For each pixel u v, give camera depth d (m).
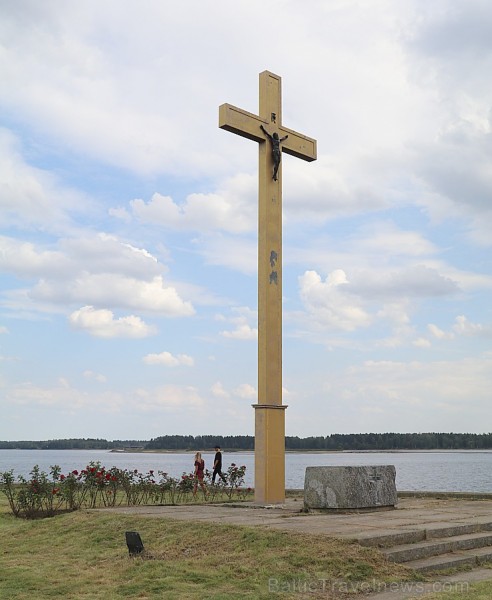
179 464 138.75
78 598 7.99
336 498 13.64
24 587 8.51
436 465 133.62
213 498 19.70
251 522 11.62
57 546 11.19
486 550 10.91
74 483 16.67
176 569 9.12
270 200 17.50
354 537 10.07
